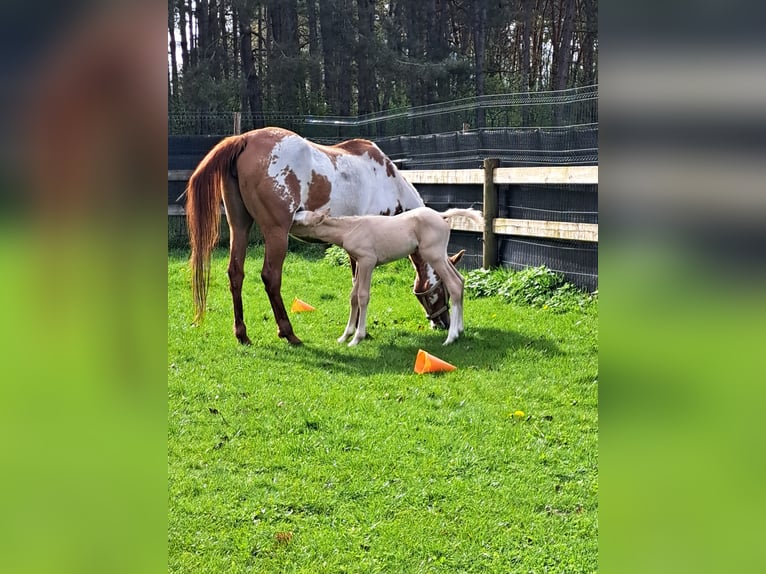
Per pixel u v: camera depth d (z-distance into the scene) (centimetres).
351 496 314
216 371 495
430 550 270
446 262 581
